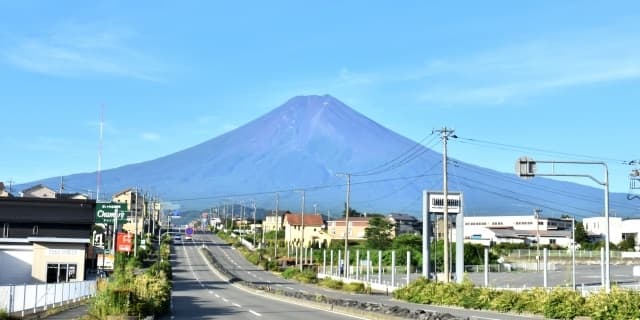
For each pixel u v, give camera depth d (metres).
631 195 51.47
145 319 27.59
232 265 119.56
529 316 33.53
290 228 171.88
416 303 46.50
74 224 69.62
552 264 102.31
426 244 65.19
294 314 33.47
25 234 68.31
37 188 133.38
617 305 27.81
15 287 30.38
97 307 27.64
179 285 73.31
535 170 35.59
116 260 70.31
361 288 65.19
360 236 165.00
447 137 52.06
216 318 31.03
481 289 41.75
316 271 99.50
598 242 149.88
